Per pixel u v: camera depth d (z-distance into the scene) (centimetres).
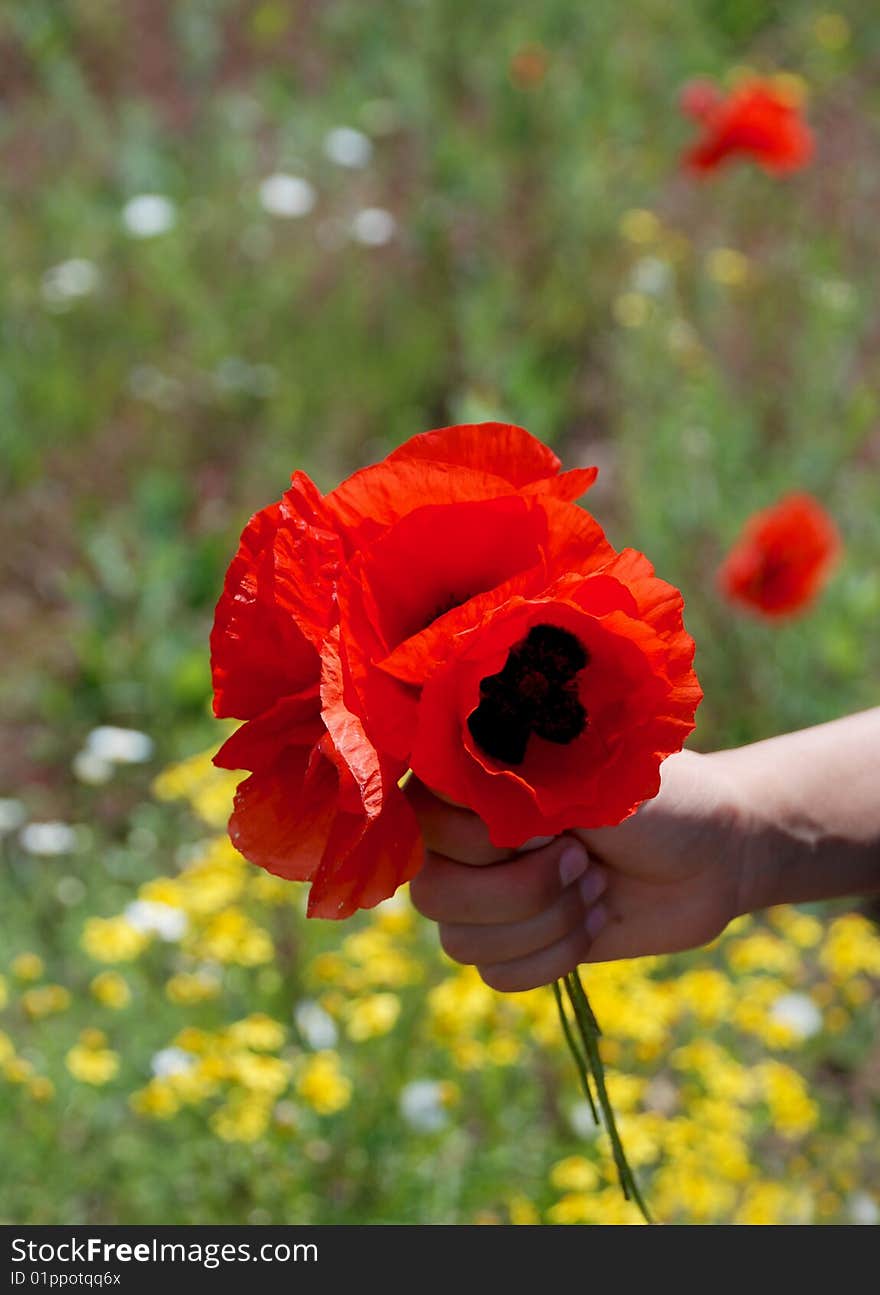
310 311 544
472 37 680
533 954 157
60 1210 258
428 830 148
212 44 673
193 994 273
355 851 120
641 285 496
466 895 152
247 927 279
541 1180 257
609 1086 254
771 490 431
